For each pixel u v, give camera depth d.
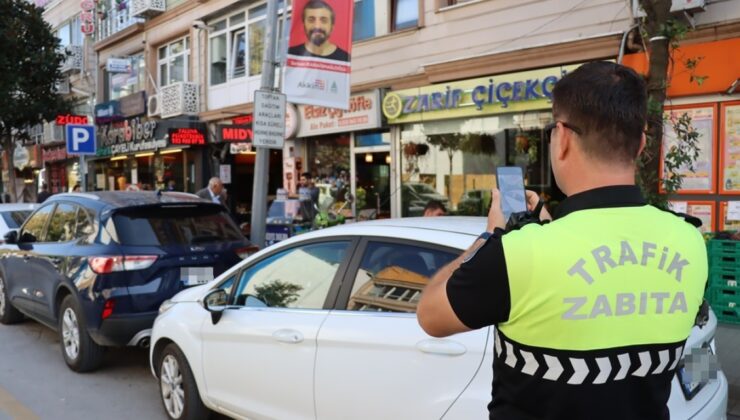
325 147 12.77
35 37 18.22
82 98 23.36
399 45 11.02
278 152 16.23
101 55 22.42
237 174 16.72
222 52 16.03
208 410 4.34
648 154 5.08
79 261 5.72
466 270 1.44
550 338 1.36
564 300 1.35
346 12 8.40
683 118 5.68
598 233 1.41
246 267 4.11
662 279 1.40
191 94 16.48
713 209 7.25
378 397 2.98
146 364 6.20
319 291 3.52
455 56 10.15
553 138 1.55
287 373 3.49
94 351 5.73
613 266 1.38
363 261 3.37
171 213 5.96
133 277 5.41
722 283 6.66
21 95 18.11
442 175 10.45
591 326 1.34
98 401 5.13
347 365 3.14
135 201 5.91
